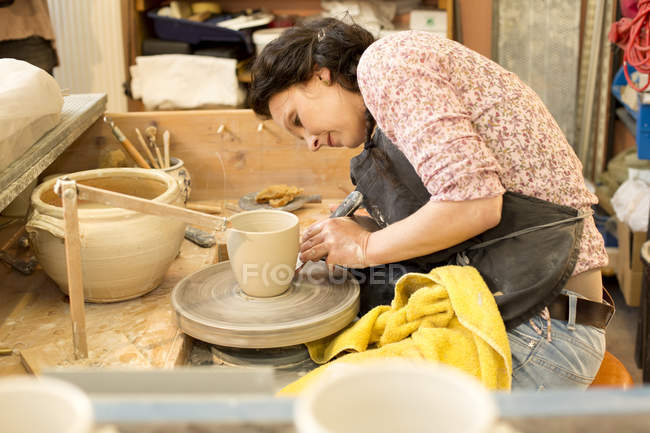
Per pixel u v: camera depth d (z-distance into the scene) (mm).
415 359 1013
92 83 3582
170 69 3000
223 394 424
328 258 1181
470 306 1046
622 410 360
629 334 2555
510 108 1118
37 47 2807
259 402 368
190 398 371
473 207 1026
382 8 3227
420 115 1021
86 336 1064
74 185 962
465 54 1127
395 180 1298
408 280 1152
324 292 1182
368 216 1497
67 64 3533
